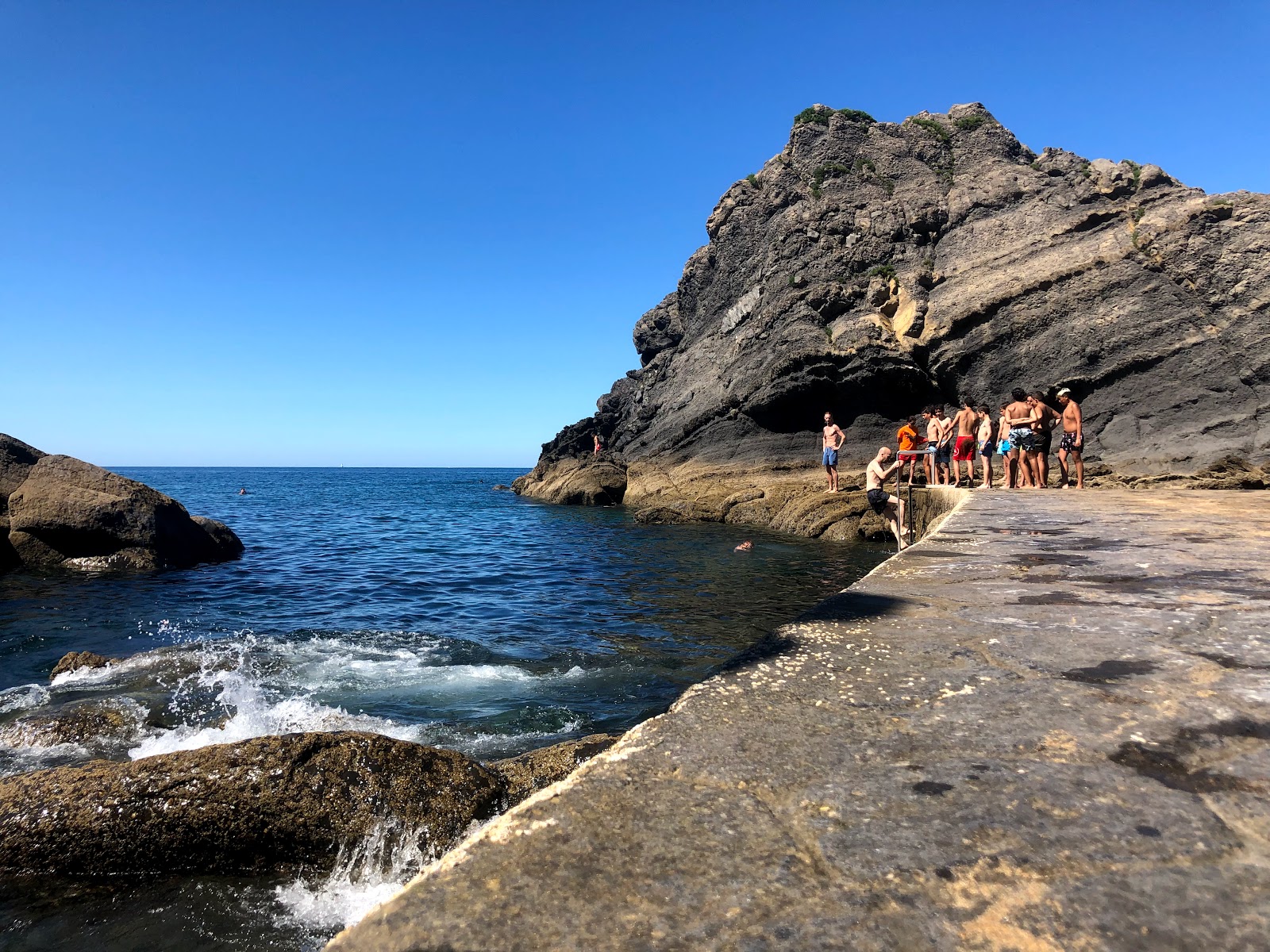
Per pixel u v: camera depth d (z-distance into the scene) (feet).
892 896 4.59
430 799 15.39
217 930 12.94
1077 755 6.64
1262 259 79.30
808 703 8.07
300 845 14.73
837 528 76.74
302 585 54.08
